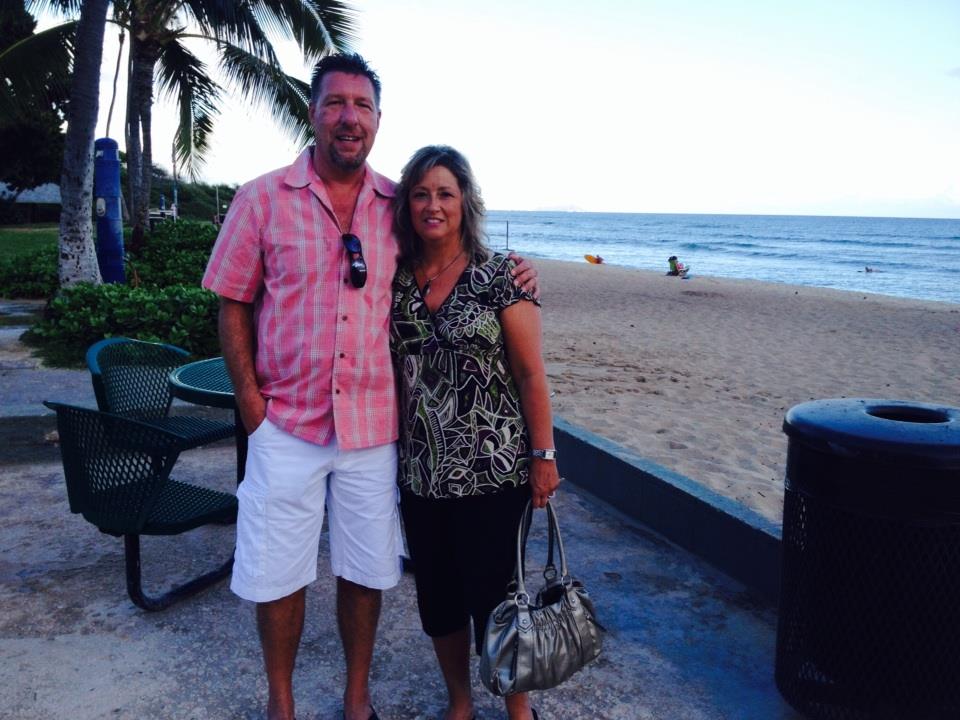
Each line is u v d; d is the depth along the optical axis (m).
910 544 2.33
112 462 3.02
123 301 8.55
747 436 6.32
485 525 2.37
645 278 27.47
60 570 3.64
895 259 55.75
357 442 2.37
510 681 2.23
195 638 3.11
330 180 2.39
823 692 2.54
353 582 2.53
